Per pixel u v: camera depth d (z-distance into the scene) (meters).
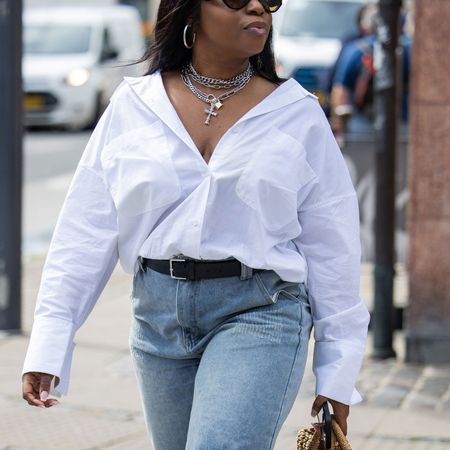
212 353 6.50
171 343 6.76
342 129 20.19
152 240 6.63
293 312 6.61
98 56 43.72
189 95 6.79
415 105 14.21
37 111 42.72
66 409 12.45
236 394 6.32
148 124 6.73
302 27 28.86
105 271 6.90
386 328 14.68
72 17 45.00
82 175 6.87
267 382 6.38
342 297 6.79
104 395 12.97
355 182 20.17
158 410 6.94
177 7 6.78
